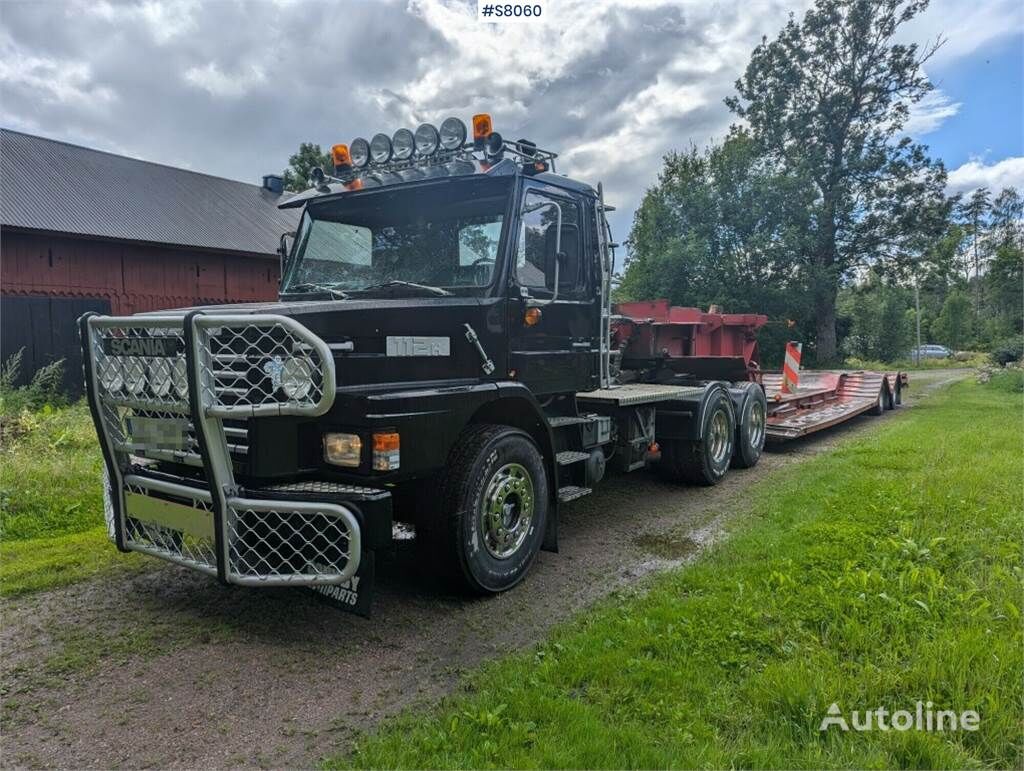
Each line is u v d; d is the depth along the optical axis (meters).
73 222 15.17
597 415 5.82
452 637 3.60
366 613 3.31
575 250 5.04
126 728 2.79
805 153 29.12
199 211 18.25
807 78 29.62
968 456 7.40
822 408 11.30
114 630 3.66
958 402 14.63
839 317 36.34
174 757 2.59
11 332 11.18
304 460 3.58
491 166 4.25
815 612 3.49
